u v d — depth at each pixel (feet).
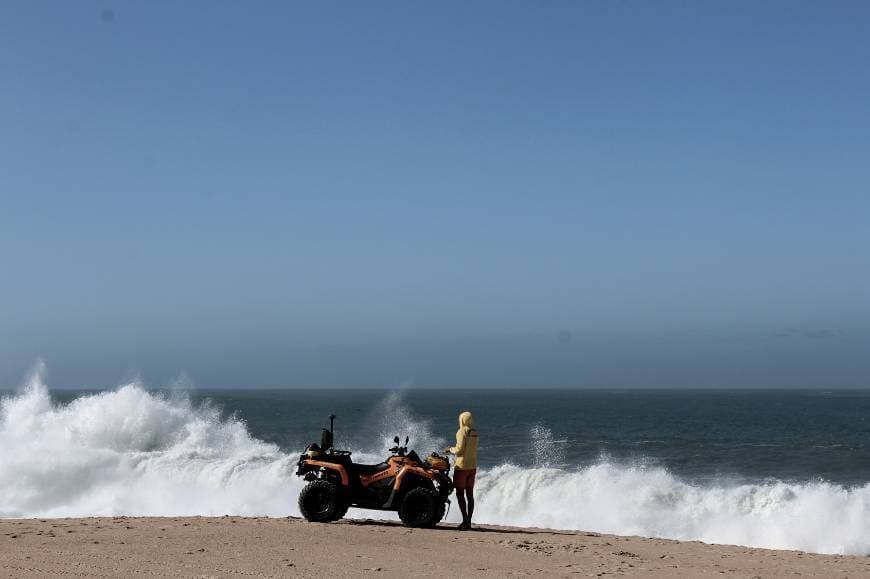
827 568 34.78
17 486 68.23
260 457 74.02
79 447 78.02
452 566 32.53
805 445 146.30
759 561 36.14
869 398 652.07
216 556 33.12
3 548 34.45
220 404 394.52
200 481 69.92
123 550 34.12
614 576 31.40
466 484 43.75
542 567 32.89
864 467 107.96
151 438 92.17
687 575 32.04
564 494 62.18
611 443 148.25
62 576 28.86
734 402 498.69
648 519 58.49
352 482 44.47
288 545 35.94
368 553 34.68
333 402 443.73
